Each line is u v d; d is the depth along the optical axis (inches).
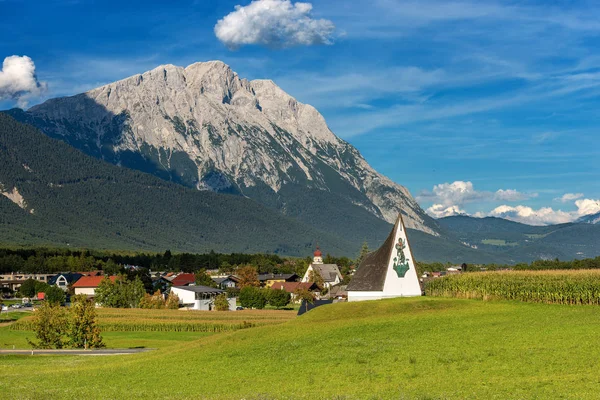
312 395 2076.8
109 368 2982.3
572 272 4288.9
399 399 1921.8
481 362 2397.9
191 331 6038.4
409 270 4697.3
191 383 2490.2
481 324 3196.4
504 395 1910.7
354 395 2034.9
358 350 2810.0
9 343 5172.2
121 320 6358.3
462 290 4507.9
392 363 2522.1
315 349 2913.4
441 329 3134.8
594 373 2103.8
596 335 2659.9
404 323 3373.5
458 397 1915.6
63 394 2336.4
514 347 2568.9
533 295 4153.5
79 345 4672.7
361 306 4042.8
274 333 3422.7
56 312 4874.5
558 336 2699.3
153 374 2723.9
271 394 2129.7
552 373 2155.5
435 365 2418.8
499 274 4512.8
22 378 2812.5
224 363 2827.3
